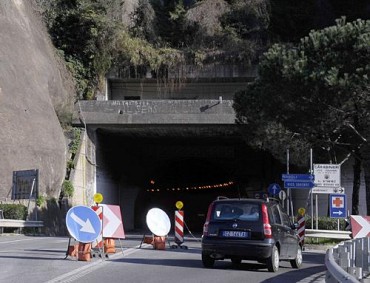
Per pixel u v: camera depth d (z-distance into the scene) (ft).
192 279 40.60
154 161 178.60
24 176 99.71
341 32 82.07
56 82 132.36
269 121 99.45
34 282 36.50
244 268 49.78
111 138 149.69
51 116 120.47
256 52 153.99
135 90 157.69
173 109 129.70
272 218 47.91
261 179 171.22
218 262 55.16
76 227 48.60
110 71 154.20
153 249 67.36
